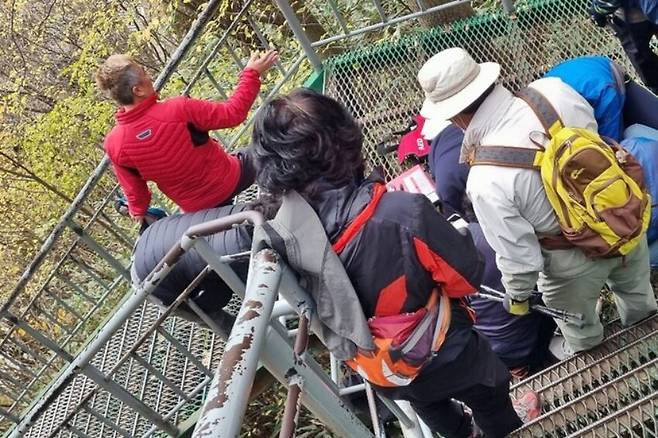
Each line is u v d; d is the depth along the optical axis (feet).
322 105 5.53
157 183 10.62
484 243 9.98
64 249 30.48
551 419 8.93
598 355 9.81
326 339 6.28
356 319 5.87
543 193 7.77
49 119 28.86
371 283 5.91
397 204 5.82
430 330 6.21
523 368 10.59
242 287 7.06
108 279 27.68
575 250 8.23
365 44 20.26
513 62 15.48
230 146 18.74
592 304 9.02
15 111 32.12
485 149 7.80
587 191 7.69
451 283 6.10
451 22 17.17
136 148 10.21
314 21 24.54
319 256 5.72
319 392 5.87
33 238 32.73
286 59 24.89
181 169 10.36
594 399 8.87
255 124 5.63
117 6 32.19
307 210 5.74
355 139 5.65
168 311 8.81
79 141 29.96
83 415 15.72
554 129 7.72
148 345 15.94
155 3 30.32
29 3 34.96
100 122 28.17
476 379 7.00
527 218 7.95
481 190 7.77
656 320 9.73
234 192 10.97
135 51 30.50
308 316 5.85
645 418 8.18
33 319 27.04
